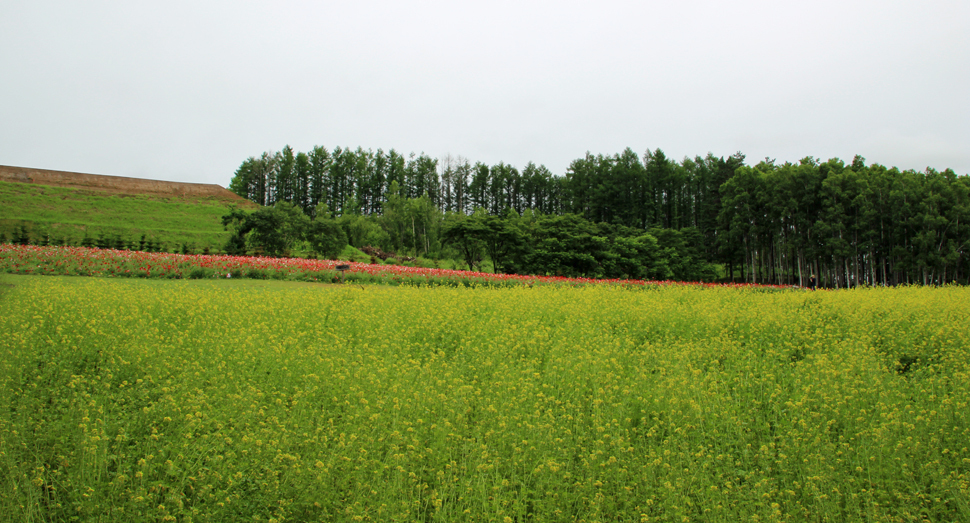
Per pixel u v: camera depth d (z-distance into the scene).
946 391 6.85
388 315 11.01
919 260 44.00
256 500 4.23
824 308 13.52
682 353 8.36
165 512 3.89
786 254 55.66
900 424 5.53
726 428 5.78
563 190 89.44
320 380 6.62
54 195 62.50
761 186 56.66
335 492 4.14
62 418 5.18
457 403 5.94
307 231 46.66
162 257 21.58
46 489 4.18
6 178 65.12
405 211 66.25
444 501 4.29
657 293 16.89
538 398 6.34
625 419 5.82
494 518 3.98
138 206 65.75
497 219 40.25
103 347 7.79
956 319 11.91
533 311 12.20
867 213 46.94
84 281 16.56
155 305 11.20
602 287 19.06
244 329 9.07
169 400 5.71
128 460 4.65
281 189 98.44
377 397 6.01
